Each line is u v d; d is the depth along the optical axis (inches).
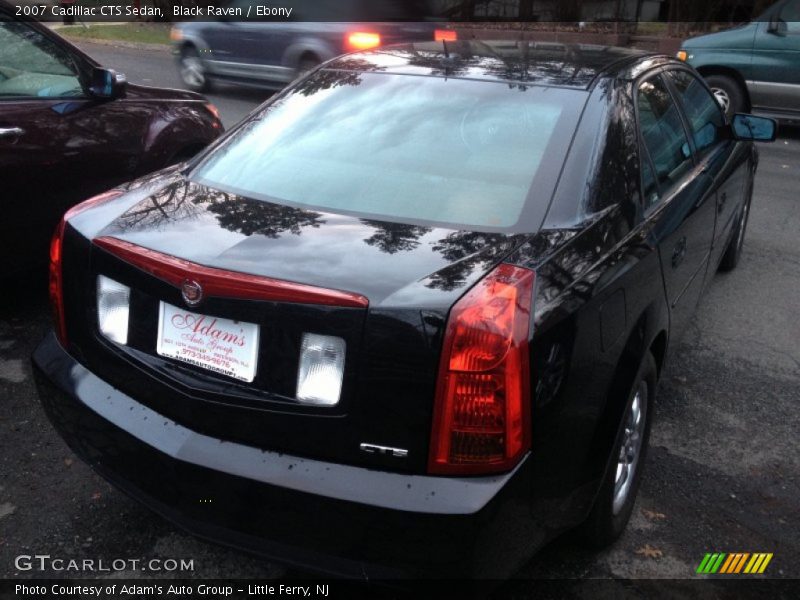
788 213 296.8
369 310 84.5
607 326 100.3
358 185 111.0
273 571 113.0
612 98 123.3
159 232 100.6
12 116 169.8
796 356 185.5
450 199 106.6
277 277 88.5
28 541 115.6
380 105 125.2
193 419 94.2
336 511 85.6
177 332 95.2
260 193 112.8
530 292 88.9
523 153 112.3
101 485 127.7
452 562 84.2
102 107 190.1
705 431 152.8
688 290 147.6
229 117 413.4
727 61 420.8
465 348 83.2
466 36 671.1
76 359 107.5
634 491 123.3
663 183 133.9
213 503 92.1
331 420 86.4
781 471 141.5
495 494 84.0
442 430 83.8
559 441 91.7
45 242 178.4
